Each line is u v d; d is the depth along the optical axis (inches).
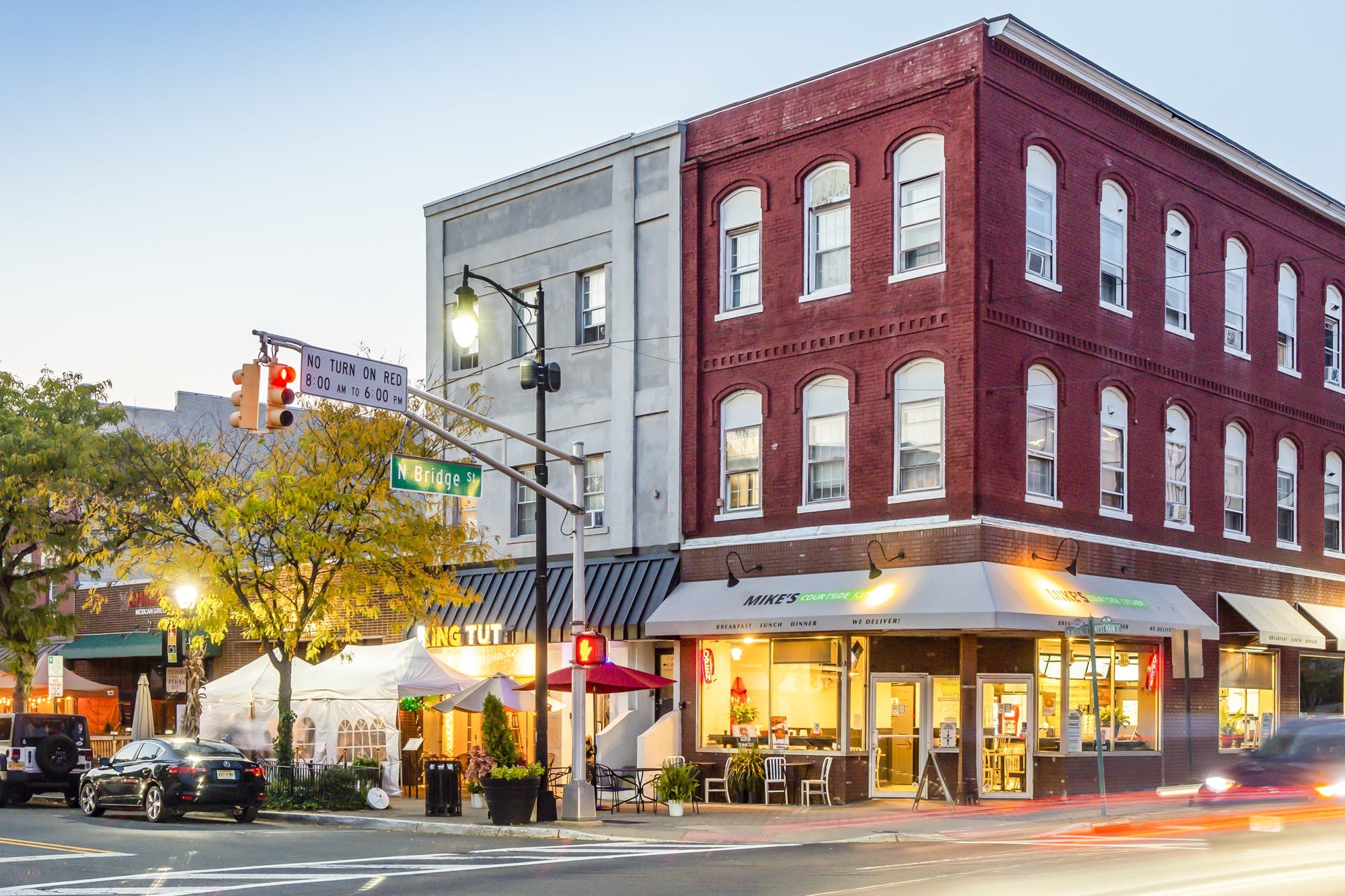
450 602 1306.6
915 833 880.9
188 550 1178.6
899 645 1110.4
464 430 1273.4
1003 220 1077.8
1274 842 734.5
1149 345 1221.1
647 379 1277.1
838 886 615.2
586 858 767.7
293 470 1192.8
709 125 1246.3
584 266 1338.6
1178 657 1069.1
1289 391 1401.3
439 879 667.4
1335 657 1430.9
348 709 1269.7
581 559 1003.3
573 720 1013.8
